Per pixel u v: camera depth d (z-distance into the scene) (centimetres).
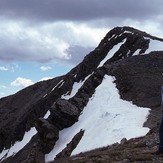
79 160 1798
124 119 4509
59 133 6041
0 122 14150
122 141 3139
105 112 5103
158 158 1372
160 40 8844
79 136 5019
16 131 10662
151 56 6838
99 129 4669
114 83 6353
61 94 10081
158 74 6091
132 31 9919
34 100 13562
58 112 6150
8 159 9612
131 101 5444
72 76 10350
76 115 6053
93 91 6538
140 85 5772
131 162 1389
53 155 5509
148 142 1877
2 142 11319
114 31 10788
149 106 5006
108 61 8675
